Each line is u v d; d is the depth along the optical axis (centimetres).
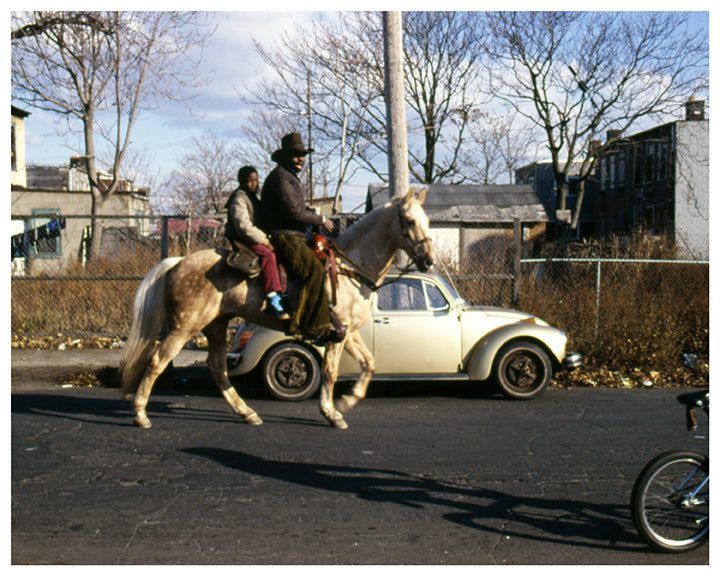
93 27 2050
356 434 742
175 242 1339
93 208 2292
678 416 844
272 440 714
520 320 940
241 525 484
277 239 721
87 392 970
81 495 541
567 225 3825
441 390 1006
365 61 2955
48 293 1312
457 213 2658
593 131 3716
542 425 789
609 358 1160
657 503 452
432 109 3747
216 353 785
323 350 903
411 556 438
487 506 530
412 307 927
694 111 3600
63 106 2175
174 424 778
